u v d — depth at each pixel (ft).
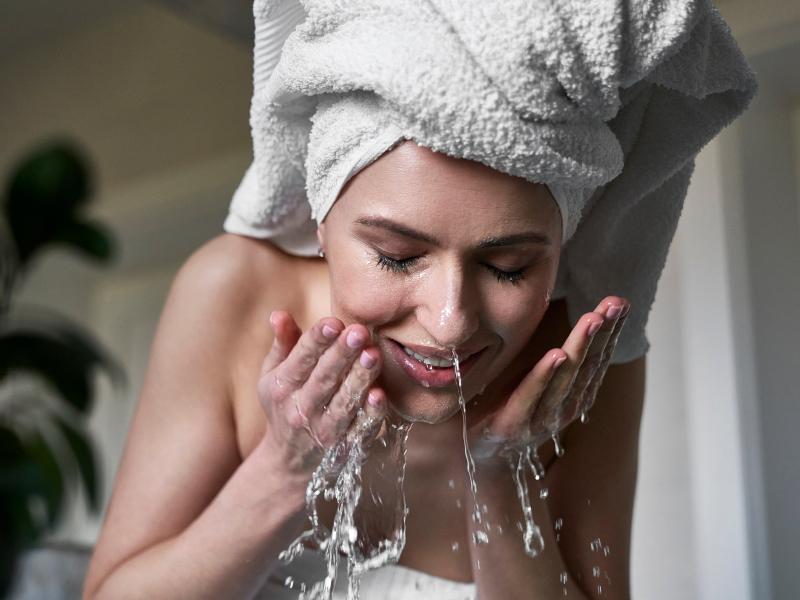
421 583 3.08
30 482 6.23
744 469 4.33
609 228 2.58
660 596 4.58
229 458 2.80
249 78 8.08
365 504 2.81
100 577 2.68
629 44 2.00
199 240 8.76
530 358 2.90
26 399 6.89
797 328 4.50
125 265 9.34
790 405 4.42
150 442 2.77
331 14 2.05
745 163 4.43
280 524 2.48
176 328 2.81
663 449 4.65
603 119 2.12
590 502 3.04
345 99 2.08
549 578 2.72
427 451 2.81
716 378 4.43
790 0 3.91
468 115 1.85
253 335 2.83
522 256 2.07
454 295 2.00
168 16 8.84
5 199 6.91
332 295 2.24
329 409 2.23
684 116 2.36
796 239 4.56
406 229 1.96
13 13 9.30
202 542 2.51
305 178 2.57
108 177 9.02
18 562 4.83
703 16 2.07
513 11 1.87
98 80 9.39
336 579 3.03
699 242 4.52
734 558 4.31
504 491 2.63
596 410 3.03
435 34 1.90
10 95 10.22
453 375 2.18
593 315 2.18
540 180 1.99
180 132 8.54
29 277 9.47
